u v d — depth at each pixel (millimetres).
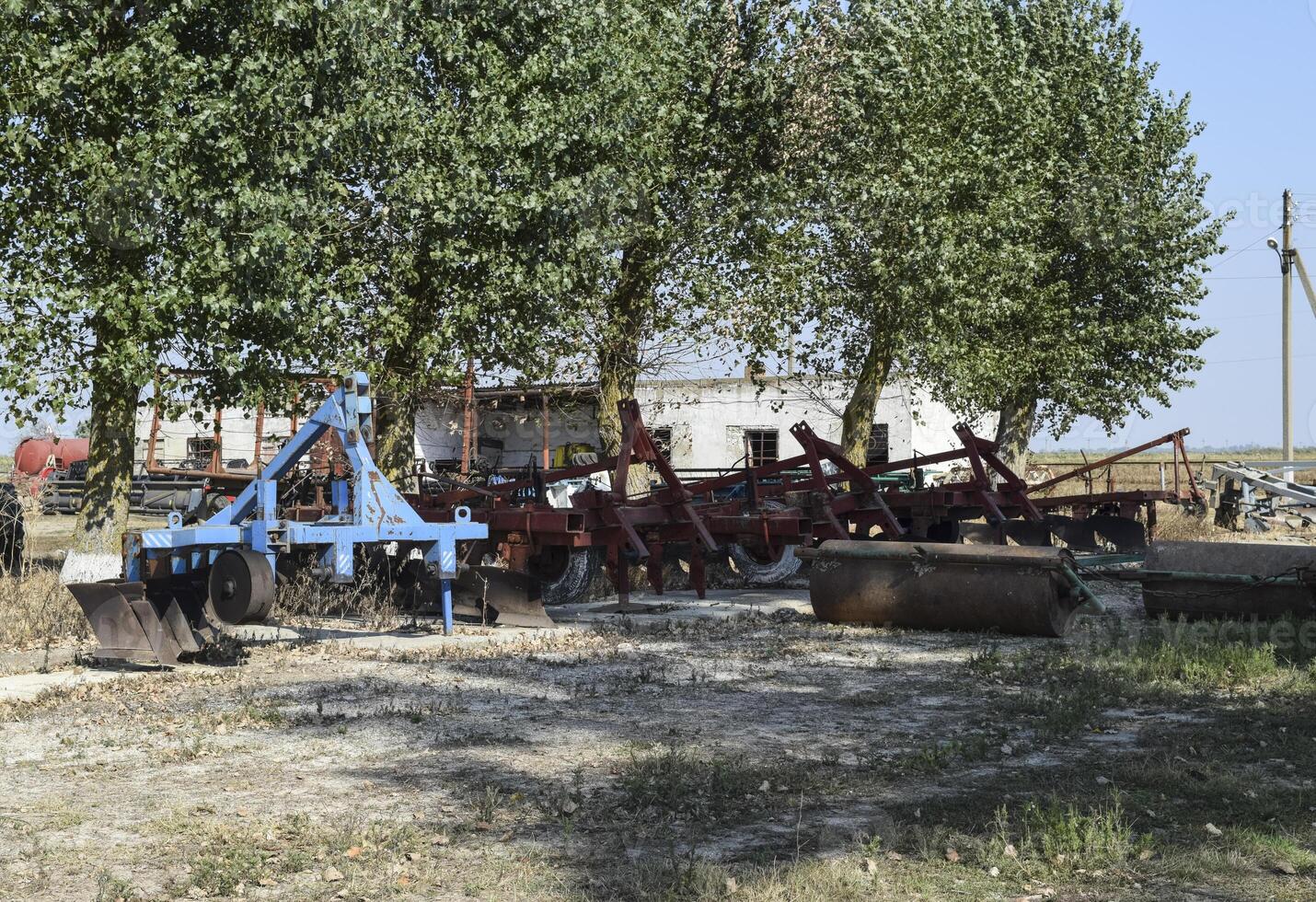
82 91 14391
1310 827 5543
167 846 5352
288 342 15766
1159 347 32031
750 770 6621
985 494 19578
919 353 24094
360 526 11234
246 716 8102
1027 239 27375
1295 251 38500
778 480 21891
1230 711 8336
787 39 22750
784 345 23984
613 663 10688
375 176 17656
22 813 5867
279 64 15805
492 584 13625
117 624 10352
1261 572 12203
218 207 14672
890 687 9422
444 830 5570
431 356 18266
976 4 26156
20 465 35844
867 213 22969
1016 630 12336
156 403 15664
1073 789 6254
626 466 14672
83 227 14250
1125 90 31078
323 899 4711
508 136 17625
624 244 20438
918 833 5387
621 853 5254
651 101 20047
